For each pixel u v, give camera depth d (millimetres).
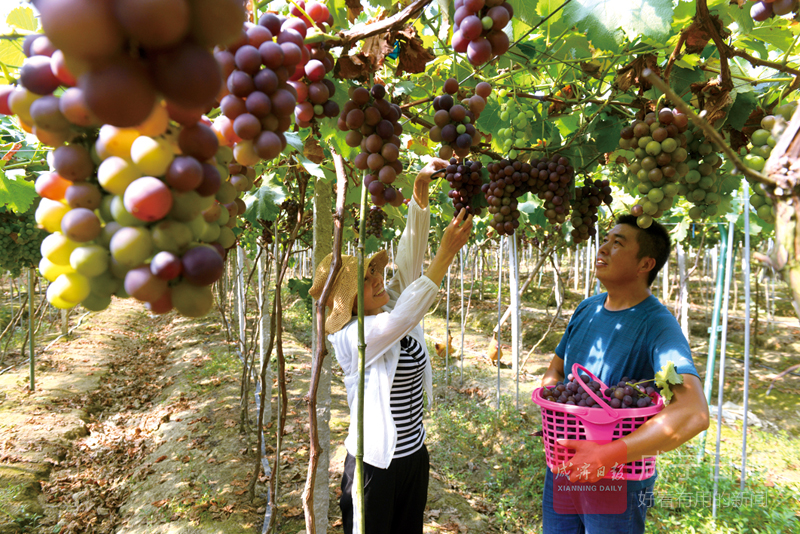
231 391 7168
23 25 1237
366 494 2256
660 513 4039
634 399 1969
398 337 2230
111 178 566
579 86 2229
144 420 6633
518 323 6711
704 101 1470
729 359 9297
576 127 2721
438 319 12672
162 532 4047
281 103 868
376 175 1329
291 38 943
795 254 672
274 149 866
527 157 2119
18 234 5312
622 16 1564
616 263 2318
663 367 1878
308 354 9125
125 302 14609
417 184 2428
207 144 611
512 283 6781
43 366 8539
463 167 1997
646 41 1706
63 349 9703
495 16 992
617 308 2412
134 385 8211
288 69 922
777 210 701
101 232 632
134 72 378
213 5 378
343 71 1301
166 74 385
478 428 6176
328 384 2959
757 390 7582
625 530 2105
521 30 2111
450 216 3951
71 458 5516
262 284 5727
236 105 853
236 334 10742
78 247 643
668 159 1448
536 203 3531
